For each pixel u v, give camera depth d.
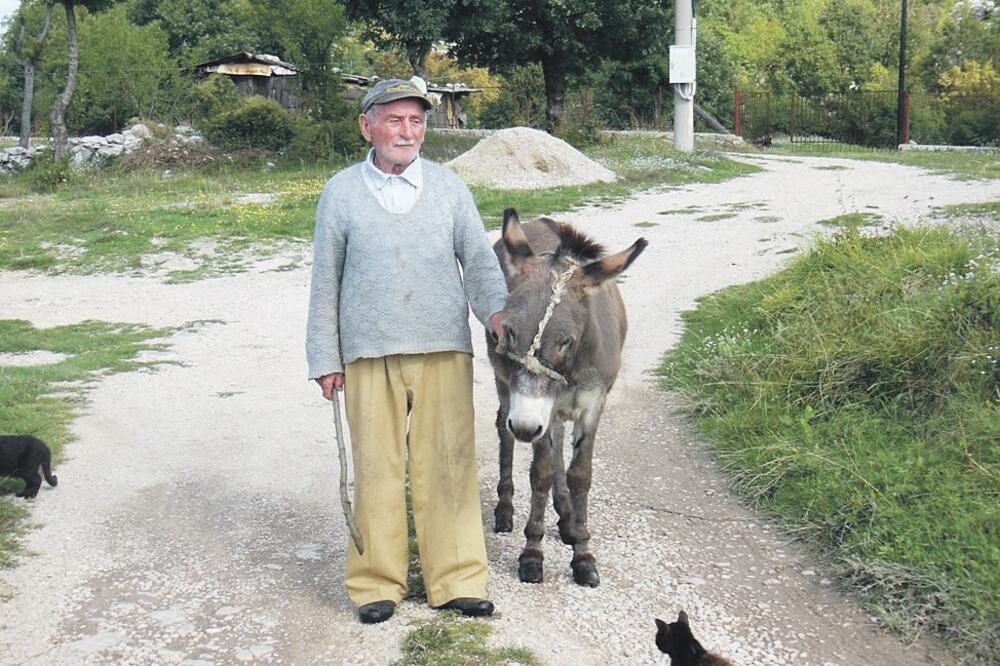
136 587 4.79
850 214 13.88
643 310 10.31
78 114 36.28
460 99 47.16
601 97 36.34
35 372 8.65
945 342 6.63
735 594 4.77
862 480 5.48
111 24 35.31
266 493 6.02
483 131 31.09
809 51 50.91
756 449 6.21
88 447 6.85
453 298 4.45
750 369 7.41
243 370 8.90
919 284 7.94
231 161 25.36
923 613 4.49
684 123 24.39
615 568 5.00
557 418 4.70
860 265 8.78
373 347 4.34
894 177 19.05
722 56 42.62
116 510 5.75
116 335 10.33
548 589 4.75
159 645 4.25
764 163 23.09
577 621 4.44
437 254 4.39
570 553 5.18
